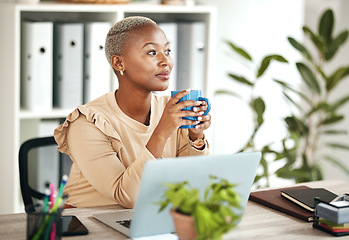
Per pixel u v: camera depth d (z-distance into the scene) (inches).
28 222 53.3
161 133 68.1
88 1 116.2
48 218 52.7
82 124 72.9
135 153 75.9
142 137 76.5
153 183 54.3
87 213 66.6
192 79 125.8
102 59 119.3
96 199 74.4
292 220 65.5
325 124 131.3
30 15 123.9
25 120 120.3
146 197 55.1
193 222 48.1
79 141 72.2
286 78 156.9
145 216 56.7
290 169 124.3
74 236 58.6
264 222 64.6
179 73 125.9
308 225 64.0
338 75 125.5
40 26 113.0
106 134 72.6
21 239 57.4
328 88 128.6
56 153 93.5
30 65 113.7
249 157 58.1
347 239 60.0
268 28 150.7
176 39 124.4
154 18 131.3
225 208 46.5
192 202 47.1
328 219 61.3
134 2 131.0
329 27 128.4
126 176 68.2
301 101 155.2
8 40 111.3
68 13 127.0
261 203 71.3
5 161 115.3
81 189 75.4
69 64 116.6
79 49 117.0
